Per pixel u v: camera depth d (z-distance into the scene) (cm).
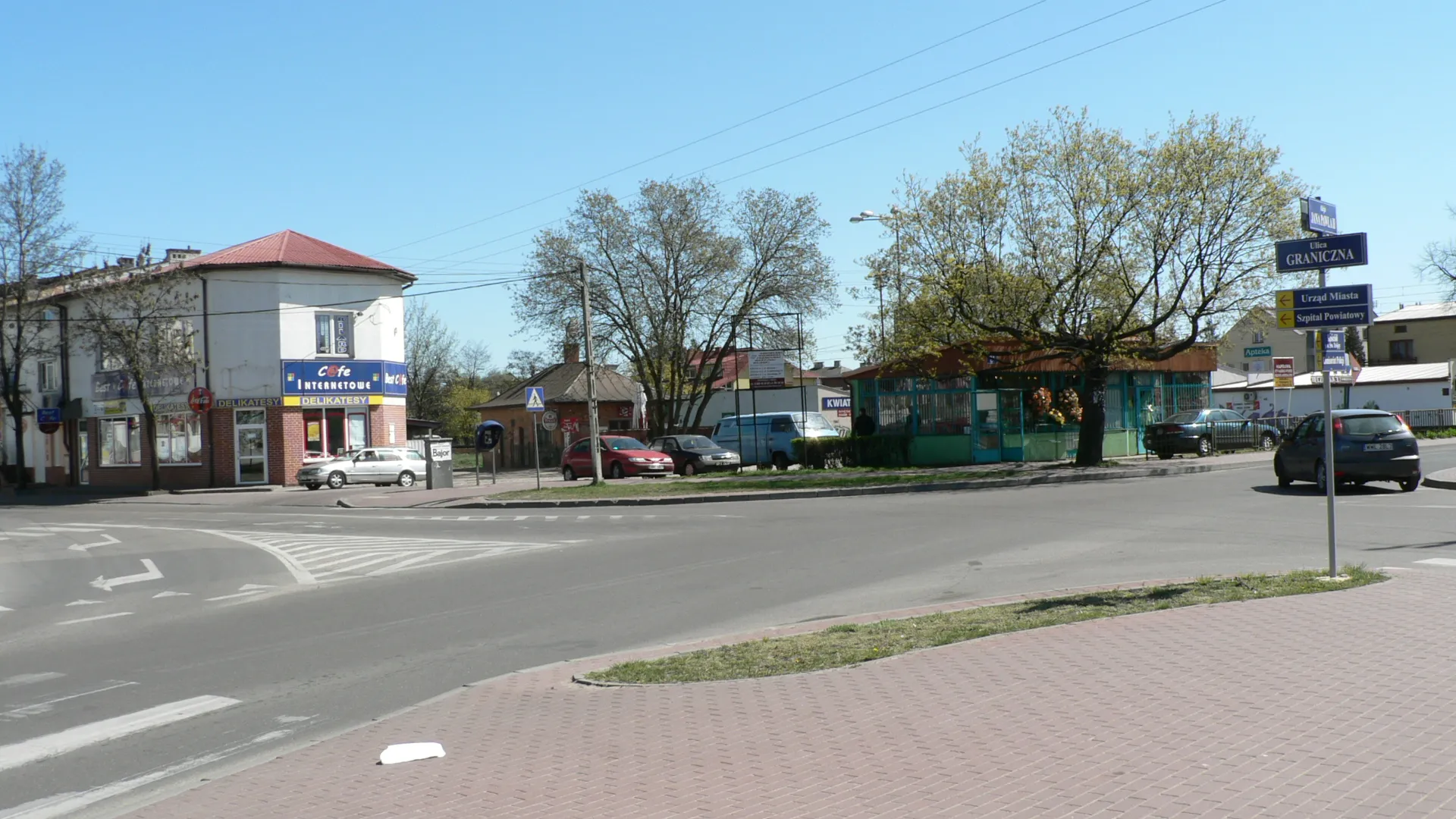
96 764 659
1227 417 3547
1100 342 2925
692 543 1758
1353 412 2105
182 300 4244
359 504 3212
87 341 4578
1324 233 1051
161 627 1195
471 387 9325
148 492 4191
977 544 1558
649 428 5431
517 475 4922
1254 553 1339
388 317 4534
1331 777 473
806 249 5250
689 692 730
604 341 5238
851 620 1001
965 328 2975
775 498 2628
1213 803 451
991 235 3000
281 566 1733
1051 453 3534
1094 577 1215
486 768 579
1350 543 1384
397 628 1119
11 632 1220
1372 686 625
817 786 511
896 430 3609
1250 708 592
